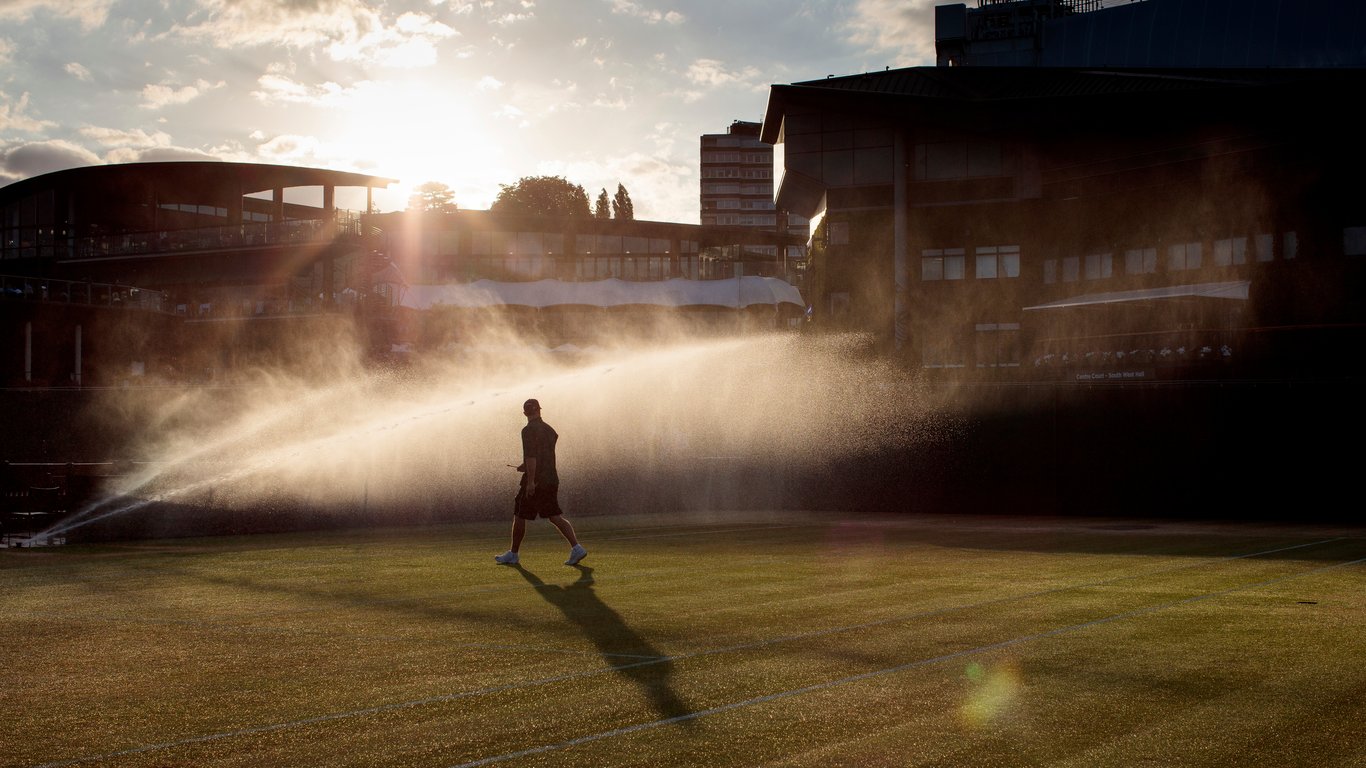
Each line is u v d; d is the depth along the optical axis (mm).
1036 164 49562
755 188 197125
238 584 11930
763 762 5266
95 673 7340
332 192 63125
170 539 18234
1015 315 49875
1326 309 39875
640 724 5980
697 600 10680
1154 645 8203
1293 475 25406
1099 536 19547
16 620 9516
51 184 62469
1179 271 44688
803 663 7574
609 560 14562
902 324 50406
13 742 5695
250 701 6547
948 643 8305
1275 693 6633
